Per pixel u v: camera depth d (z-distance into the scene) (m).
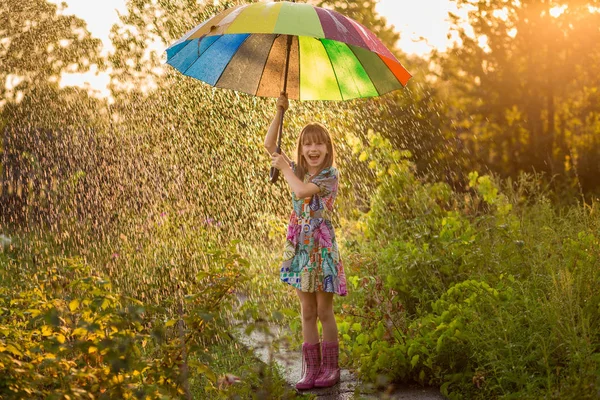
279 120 3.57
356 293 4.26
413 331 3.60
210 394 3.11
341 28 2.96
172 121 6.63
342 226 5.85
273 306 4.56
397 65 3.28
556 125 8.98
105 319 2.57
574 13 8.76
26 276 3.88
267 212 6.23
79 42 7.07
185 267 5.08
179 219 5.93
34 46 7.17
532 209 5.38
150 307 2.66
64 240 5.98
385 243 5.22
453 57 9.30
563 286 3.23
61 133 7.12
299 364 3.75
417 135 8.73
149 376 2.70
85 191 6.61
